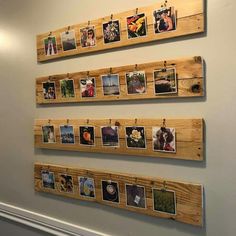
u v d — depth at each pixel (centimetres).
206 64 108
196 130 110
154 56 120
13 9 169
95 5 135
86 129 139
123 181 129
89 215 143
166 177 119
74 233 148
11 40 171
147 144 121
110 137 131
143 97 121
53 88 150
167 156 116
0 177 182
